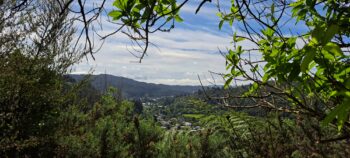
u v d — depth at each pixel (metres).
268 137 2.89
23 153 5.83
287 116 2.74
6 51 6.12
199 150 5.44
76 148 6.14
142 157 6.33
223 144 4.99
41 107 6.40
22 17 6.16
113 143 6.43
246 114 2.89
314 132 2.52
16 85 5.86
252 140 2.94
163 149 6.10
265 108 2.37
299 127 2.66
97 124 6.86
